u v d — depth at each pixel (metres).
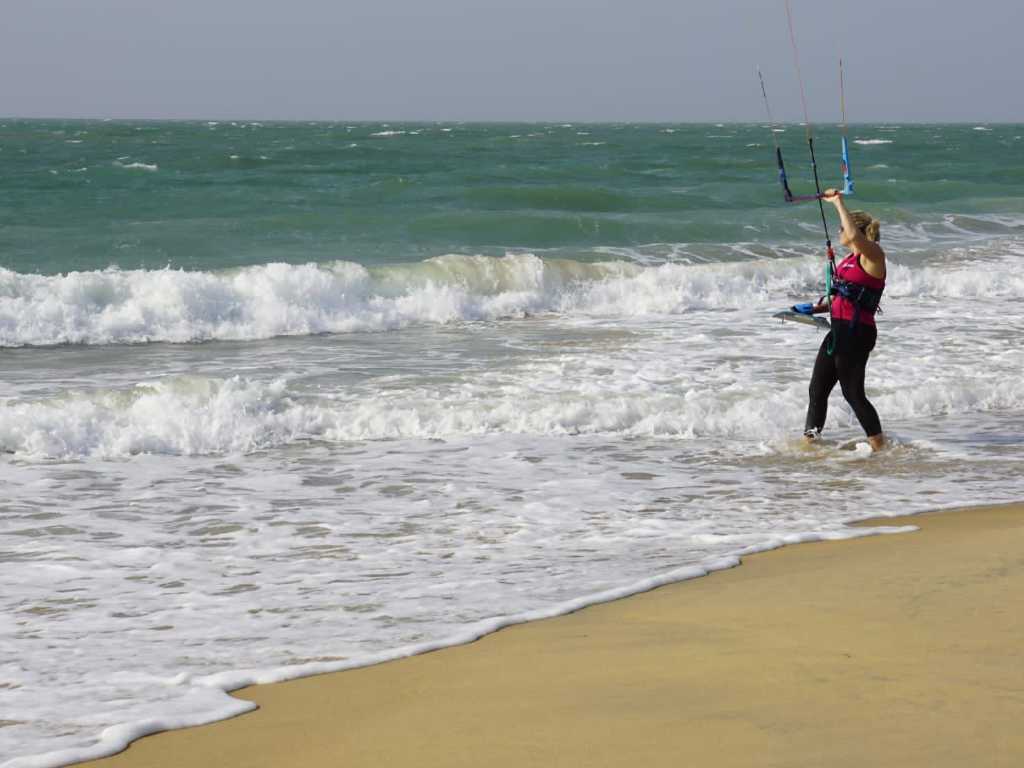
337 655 6.94
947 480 12.24
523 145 122.12
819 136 192.62
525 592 8.31
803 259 29.14
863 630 6.89
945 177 70.50
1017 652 6.41
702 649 6.68
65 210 39.94
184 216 38.97
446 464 12.91
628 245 34.66
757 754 5.03
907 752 4.98
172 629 7.56
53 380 16.78
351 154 91.81
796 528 10.27
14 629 7.60
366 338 21.19
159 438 13.55
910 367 17.80
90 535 10.13
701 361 18.42
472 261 25.62
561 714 5.68
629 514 10.84
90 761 5.37
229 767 5.28
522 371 17.53
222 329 21.44
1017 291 27.19
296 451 13.53
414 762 5.19
